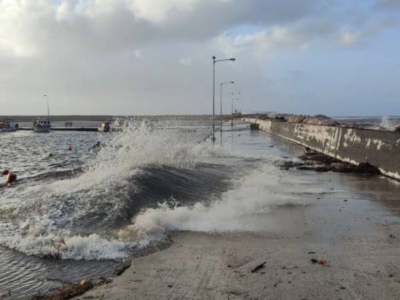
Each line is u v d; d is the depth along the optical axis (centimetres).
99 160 1877
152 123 2433
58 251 736
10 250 763
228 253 730
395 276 617
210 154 2381
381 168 1702
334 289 575
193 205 1091
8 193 1329
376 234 836
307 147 3100
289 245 770
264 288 582
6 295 589
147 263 689
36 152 3741
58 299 558
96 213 948
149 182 1226
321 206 1094
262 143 3631
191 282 609
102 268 675
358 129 2073
